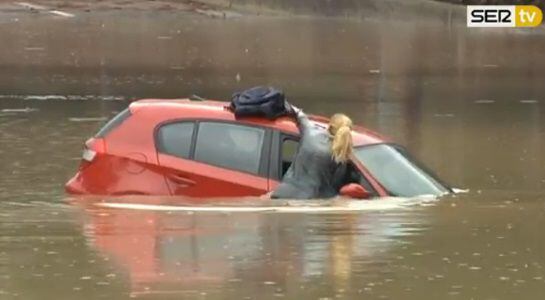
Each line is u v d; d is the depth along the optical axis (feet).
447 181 85.66
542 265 52.13
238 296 46.11
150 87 157.79
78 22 264.31
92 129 113.91
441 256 54.03
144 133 72.74
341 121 71.00
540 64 206.08
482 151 105.40
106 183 72.38
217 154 71.41
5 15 274.77
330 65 194.18
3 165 89.56
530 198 74.33
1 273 50.14
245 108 71.92
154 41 229.25
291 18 303.89
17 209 67.62
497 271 50.83
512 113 137.90
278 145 71.00
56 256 53.42
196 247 55.31
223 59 198.90
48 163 90.89
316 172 69.92
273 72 181.68
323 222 62.49
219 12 302.25
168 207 67.46
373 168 71.82
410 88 165.27
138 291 46.80
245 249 55.01
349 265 51.90
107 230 60.08
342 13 309.63
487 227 61.52
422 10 299.79
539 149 106.52
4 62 185.06
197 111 72.84
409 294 46.93
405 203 69.26
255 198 69.72
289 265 51.39
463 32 272.92
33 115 124.98
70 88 153.99
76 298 45.78
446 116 134.51
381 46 232.94
